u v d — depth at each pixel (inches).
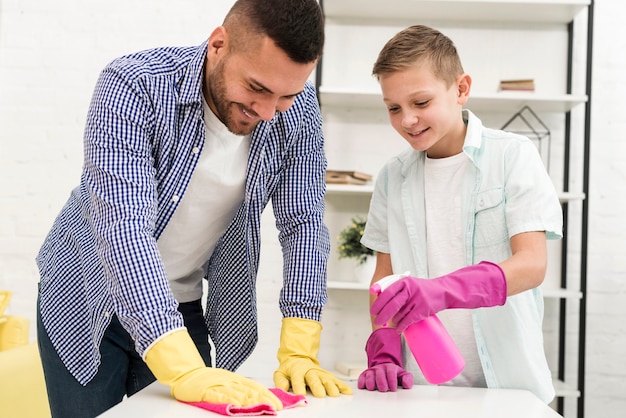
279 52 43.4
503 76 125.1
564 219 123.8
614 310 123.4
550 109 122.3
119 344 58.9
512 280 52.8
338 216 125.0
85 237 56.3
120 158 47.6
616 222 123.9
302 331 55.0
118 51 127.0
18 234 126.0
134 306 45.1
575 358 123.3
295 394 46.2
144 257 45.8
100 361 57.8
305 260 57.4
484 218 59.5
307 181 59.5
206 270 66.2
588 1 113.5
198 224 58.0
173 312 45.8
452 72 58.6
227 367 62.2
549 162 124.5
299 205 58.9
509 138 60.0
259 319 125.2
